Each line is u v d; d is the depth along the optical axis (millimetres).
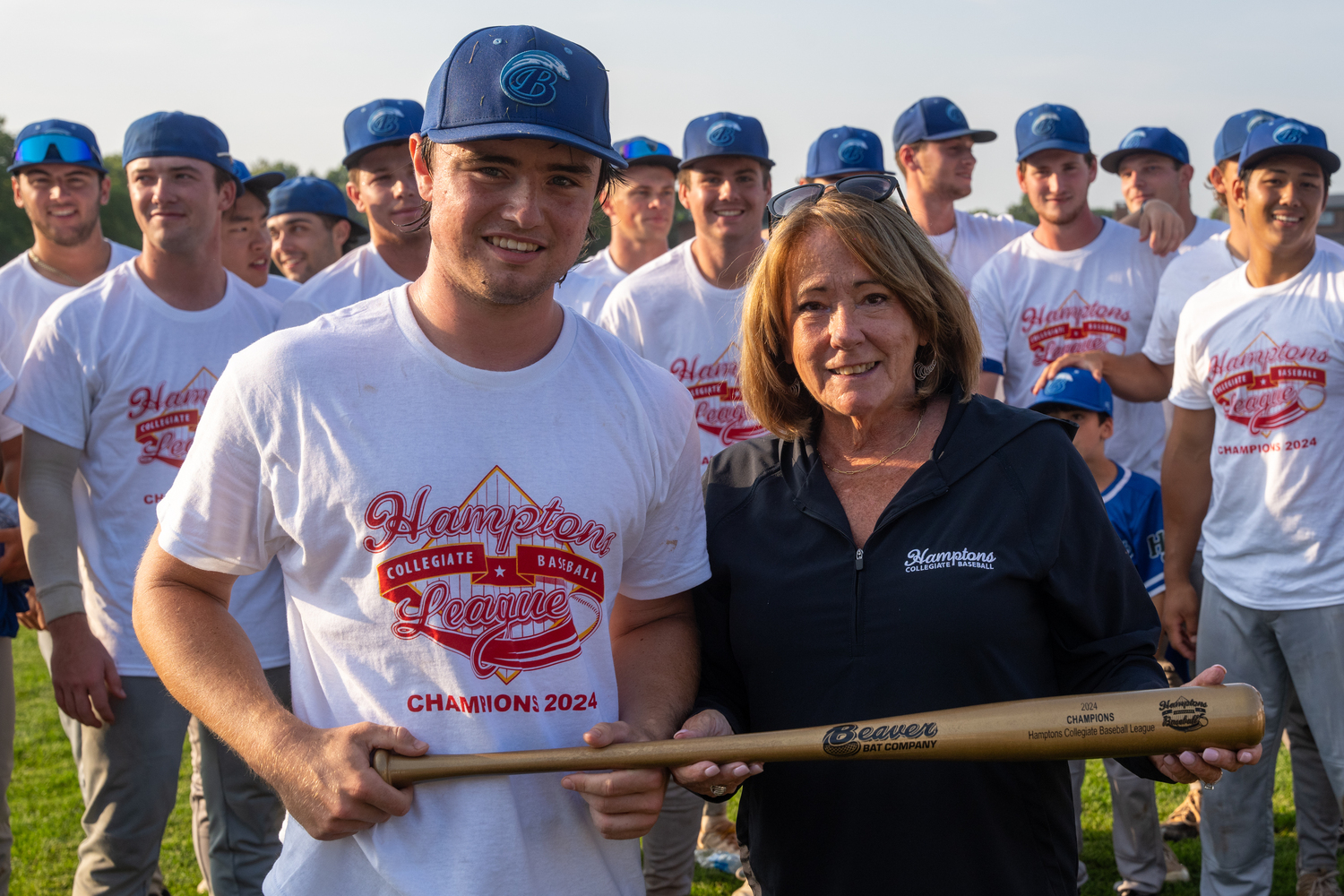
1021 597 1959
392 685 1760
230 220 6035
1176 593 3863
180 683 1813
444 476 1755
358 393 1767
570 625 1815
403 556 1741
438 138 1692
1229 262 4086
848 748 1779
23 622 3934
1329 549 3354
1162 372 4309
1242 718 1692
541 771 1740
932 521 2008
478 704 1758
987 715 1771
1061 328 4684
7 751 3510
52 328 3375
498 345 1820
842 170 5418
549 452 1809
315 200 7383
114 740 3285
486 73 1697
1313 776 3750
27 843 4594
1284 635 3436
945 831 1928
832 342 2006
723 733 1959
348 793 1672
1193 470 3781
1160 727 1714
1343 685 3342
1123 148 5812
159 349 3453
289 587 1875
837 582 2008
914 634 1941
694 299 4137
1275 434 3447
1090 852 4297
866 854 1950
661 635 2102
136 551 3385
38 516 3289
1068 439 2090
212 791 3451
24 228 49094
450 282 1790
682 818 3318
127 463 3404
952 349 2125
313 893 1804
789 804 2014
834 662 1984
